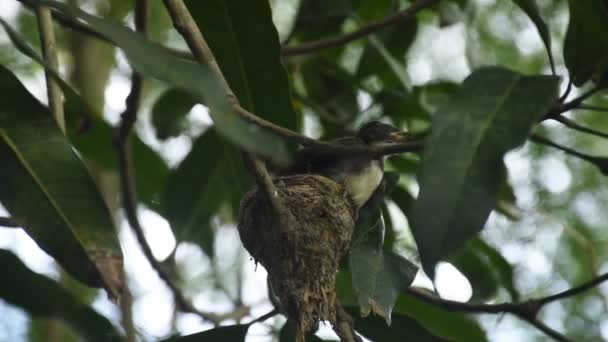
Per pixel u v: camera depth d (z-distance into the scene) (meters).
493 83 5.45
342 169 9.08
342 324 7.49
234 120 4.47
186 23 5.93
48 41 7.70
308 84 12.55
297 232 7.62
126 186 10.28
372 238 7.46
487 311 9.15
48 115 6.53
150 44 4.79
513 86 5.43
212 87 4.53
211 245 10.95
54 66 7.60
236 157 8.80
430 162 4.98
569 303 13.09
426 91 11.88
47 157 6.51
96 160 10.34
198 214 10.45
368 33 10.50
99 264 6.46
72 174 6.53
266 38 7.75
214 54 7.80
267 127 6.11
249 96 7.90
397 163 11.18
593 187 13.48
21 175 6.48
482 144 5.06
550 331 8.85
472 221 4.79
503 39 14.16
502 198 11.23
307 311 7.33
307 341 8.12
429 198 4.86
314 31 12.38
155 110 11.44
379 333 8.20
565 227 11.55
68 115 9.49
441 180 4.91
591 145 13.62
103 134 9.98
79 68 13.98
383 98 11.76
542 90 5.39
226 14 7.68
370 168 9.09
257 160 6.57
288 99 7.88
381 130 10.39
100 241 6.50
